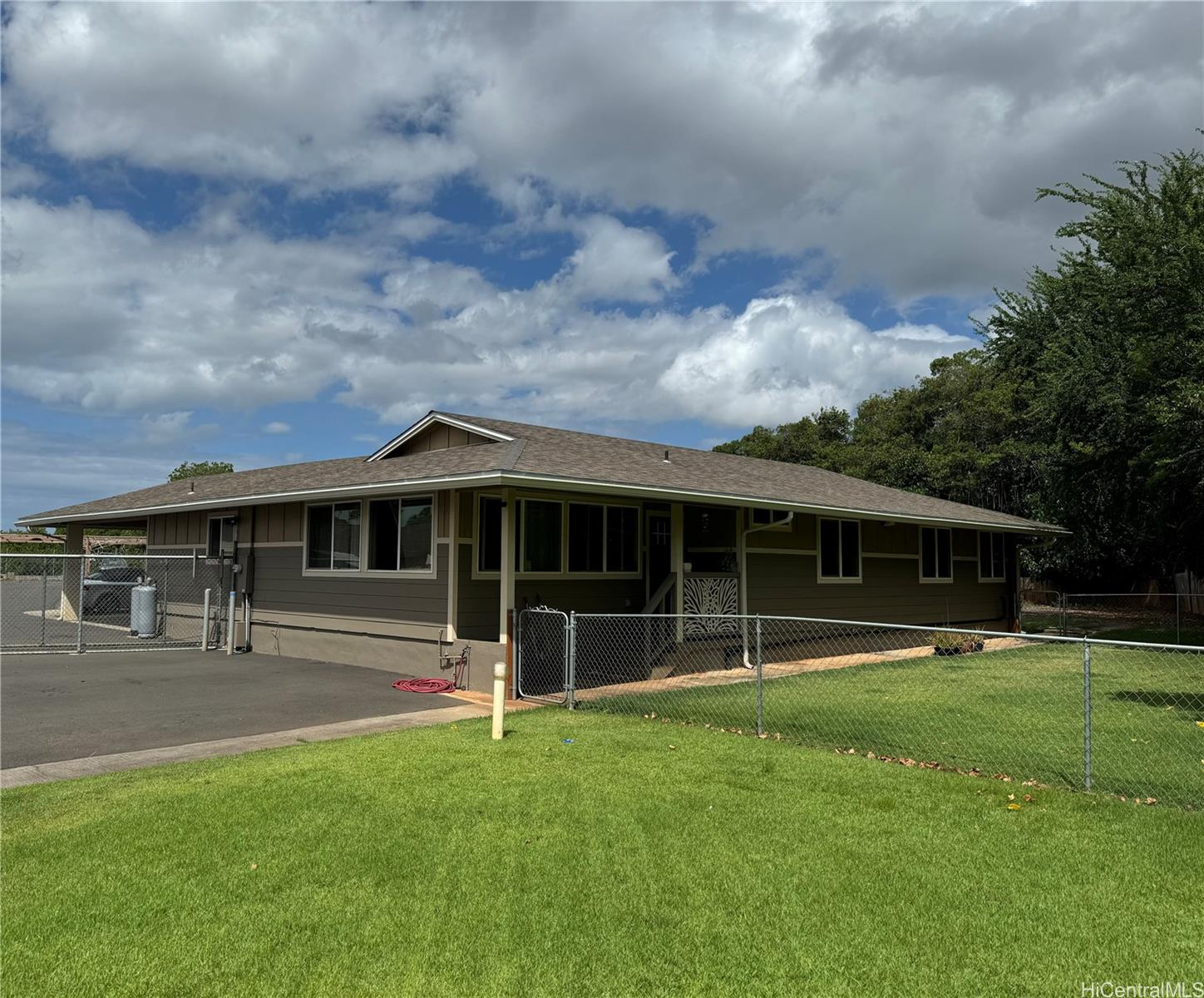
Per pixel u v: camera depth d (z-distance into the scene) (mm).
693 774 6355
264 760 6895
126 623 20953
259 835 4980
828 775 6336
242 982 3334
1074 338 18500
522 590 12078
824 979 3357
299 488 13469
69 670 12609
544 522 12484
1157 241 14375
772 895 4141
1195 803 5699
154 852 4723
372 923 3842
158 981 3336
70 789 6043
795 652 15156
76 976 3377
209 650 15375
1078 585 31328
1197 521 19281
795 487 15672
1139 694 10750
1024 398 25000
